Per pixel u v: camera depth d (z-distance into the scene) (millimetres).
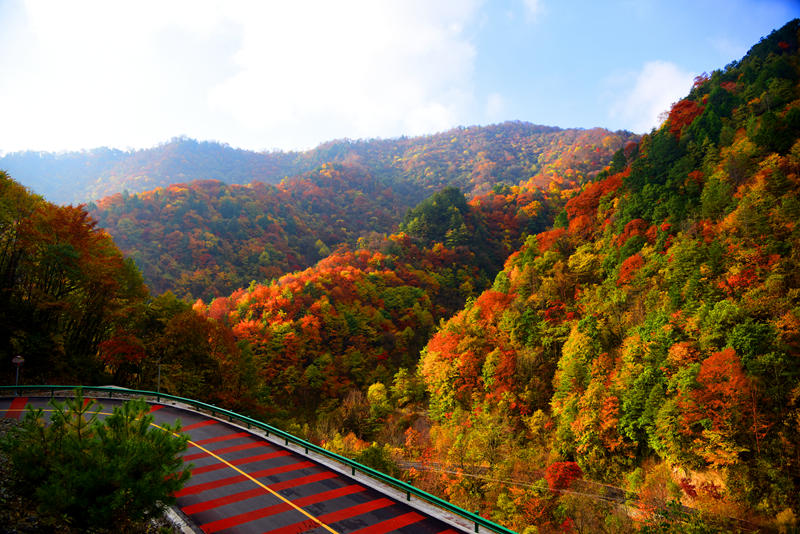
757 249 49750
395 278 130375
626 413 45438
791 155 59031
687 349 44188
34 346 37219
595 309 63375
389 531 16219
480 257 153375
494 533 15703
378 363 98625
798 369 38219
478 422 57469
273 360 86438
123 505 11094
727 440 37375
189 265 157375
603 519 38812
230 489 19219
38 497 10141
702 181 71125
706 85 106312
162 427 12555
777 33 100000
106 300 46281
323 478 20672
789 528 31984
